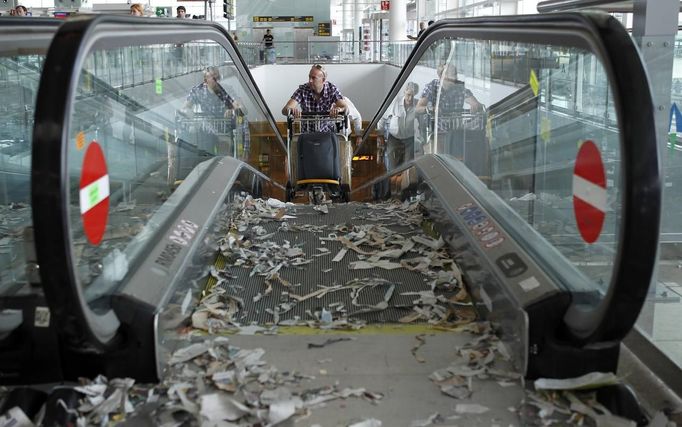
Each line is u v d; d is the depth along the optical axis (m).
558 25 2.37
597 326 2.08
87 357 2.38
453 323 3.00
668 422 2.11
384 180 6.88
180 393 2.34
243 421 2.17
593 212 2.34
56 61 1.96
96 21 2.16
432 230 4.30
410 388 2.40
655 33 3.09
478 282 3.08
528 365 2.41
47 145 1.89
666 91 3.04
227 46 6.01
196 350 2.65
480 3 17.62
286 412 2.20
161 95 4.49
